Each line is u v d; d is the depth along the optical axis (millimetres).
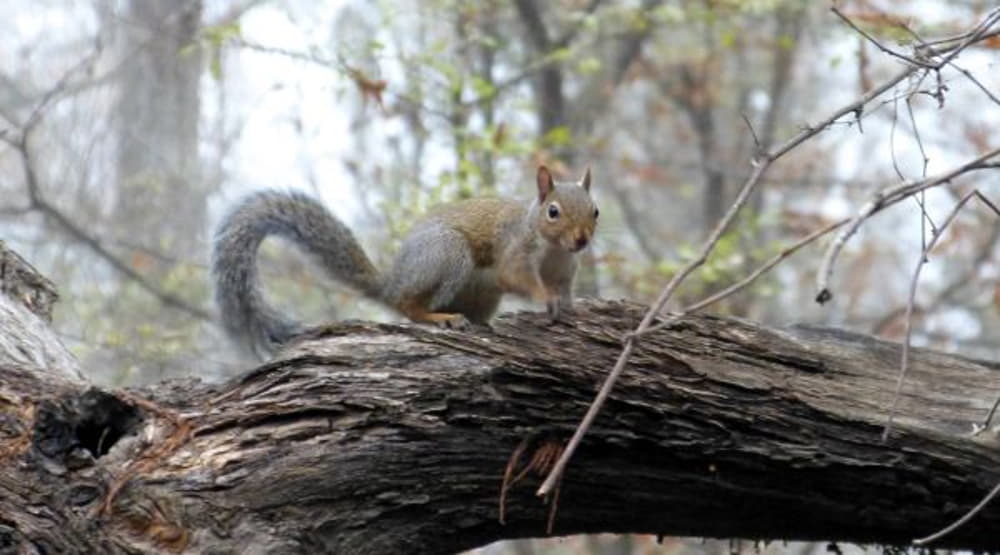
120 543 7938
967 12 22219
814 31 26562
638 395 8719
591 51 27094
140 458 8219
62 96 20094
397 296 12203
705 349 9031
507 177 19328
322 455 8367
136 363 18766
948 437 8844
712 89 29375
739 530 9266
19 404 8328
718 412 8766
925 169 7758
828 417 8844
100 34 20031
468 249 11984
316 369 8609
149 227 22297
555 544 23281
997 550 9258
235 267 11430
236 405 8492
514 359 8695
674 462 8859
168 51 23234
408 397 8555
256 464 8273
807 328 9375
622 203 27312
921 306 25719
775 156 7117
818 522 9156
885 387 9055
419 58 19016
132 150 23172
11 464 8031
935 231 7148
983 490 8828
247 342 11266
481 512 8773
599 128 31078
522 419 8695
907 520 9031
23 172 22625
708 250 6840
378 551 8477
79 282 20875
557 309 9242
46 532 7887
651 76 28078
